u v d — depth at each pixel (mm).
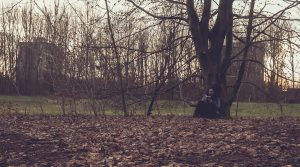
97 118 18578
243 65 20500
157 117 18703
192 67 21453
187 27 21156
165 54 20719
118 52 20375
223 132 12406
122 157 9469
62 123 16156
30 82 34625
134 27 20047
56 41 22531
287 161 8812
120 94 21094
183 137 11758
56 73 22500
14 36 38094
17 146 10844
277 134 11867
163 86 21516
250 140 10945
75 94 21766
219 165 8578
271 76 23562
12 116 20391
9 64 36906
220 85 19312
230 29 19609
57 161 9273
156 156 9531
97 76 21484
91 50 20562
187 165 8594
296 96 25469
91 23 20625
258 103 28516
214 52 19609
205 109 18562
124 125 14969
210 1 19688
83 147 10688
